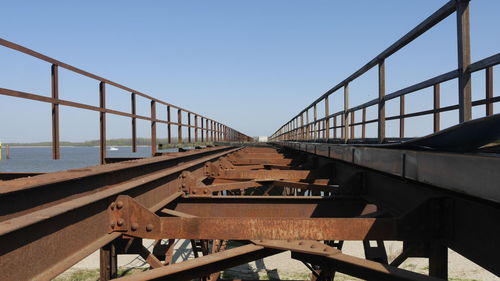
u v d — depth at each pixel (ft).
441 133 10.31
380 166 15.29
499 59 10.50
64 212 9.67
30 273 8.61
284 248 12.34
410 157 12.12
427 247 14.92
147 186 16.84
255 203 19.43
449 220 12.19
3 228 7.68
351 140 32.45
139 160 19.83
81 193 12.95
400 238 12.72
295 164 47.34
